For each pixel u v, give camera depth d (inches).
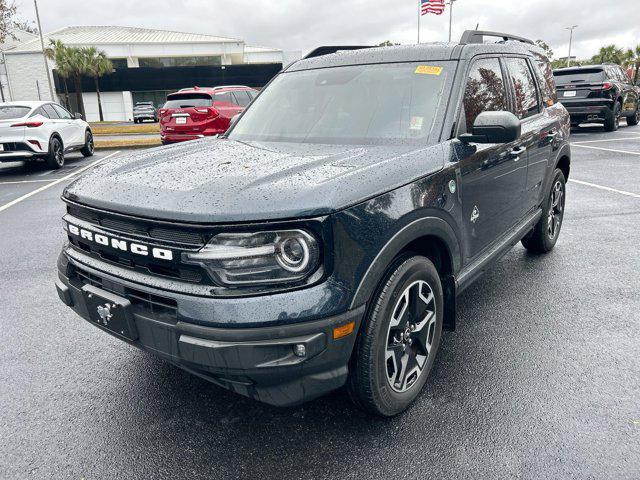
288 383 77.6
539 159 157.9
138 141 692.1
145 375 116.2
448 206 101.1
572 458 86.1
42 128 423.2
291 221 73.9
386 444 90.8
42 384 112.7
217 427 97.0
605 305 147.4
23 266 192.5
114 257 88.7
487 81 127.0
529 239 187.9
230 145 117.1
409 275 91.4
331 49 153.2
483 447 89.5
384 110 114.6
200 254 74.9
